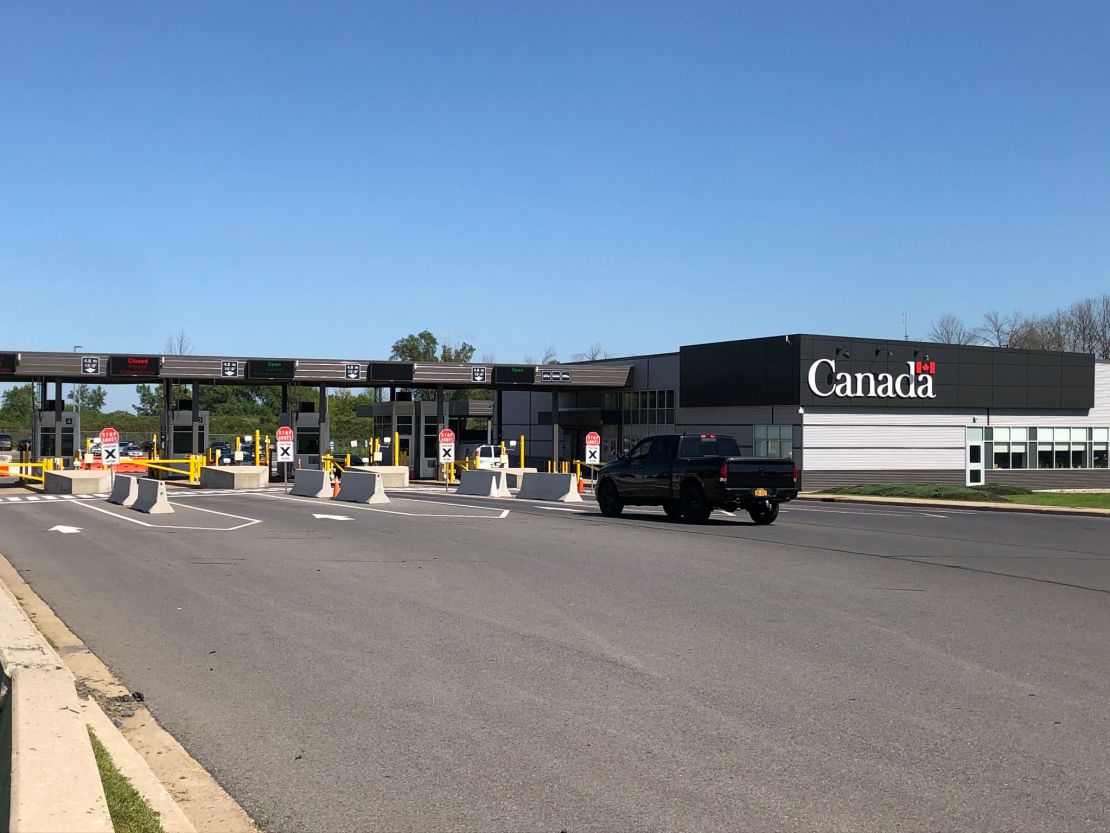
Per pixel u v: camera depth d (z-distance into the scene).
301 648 10.16
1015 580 14.73
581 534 21.36
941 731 7.32
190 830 5.37
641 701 8.11
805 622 11.39
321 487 37.34
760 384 49.00
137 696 8.44
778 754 6.80
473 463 54.53
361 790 6.20
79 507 31.55
